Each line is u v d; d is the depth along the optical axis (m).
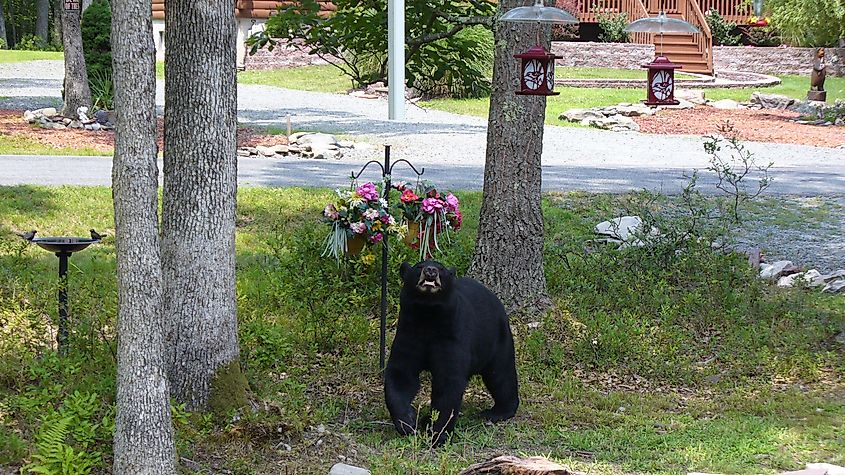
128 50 5.77
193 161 7.61
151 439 6.12
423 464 7.29
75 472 6.34
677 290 12.05
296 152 21.58
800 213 16.48
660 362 9.98
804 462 7.45
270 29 18.64
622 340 10.20
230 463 7.07
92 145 21.67
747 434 8.12
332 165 20.23
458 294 8.05
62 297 8.68
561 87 36.41
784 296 11.77
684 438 8.02
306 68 41.09
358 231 8.93
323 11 36.03
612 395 9.19
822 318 11.18
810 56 42.19
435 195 9.30
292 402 8.20
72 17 24.17
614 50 40.81
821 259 13.79
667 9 41.25
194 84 7.58
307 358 9.73
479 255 11.07
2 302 9.65
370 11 18.30
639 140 25.78
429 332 7.81
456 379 7.77
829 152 24.47
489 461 6.73
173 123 7.64
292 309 10.73
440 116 29.28
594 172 20.00
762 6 47.31
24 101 28.42
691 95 33.19
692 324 11.10
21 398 7.39
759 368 10.05
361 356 9.77
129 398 6.08
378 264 11.12
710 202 16.81
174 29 7.58
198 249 7.64
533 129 10.77
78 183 16.88
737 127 28.50
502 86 10.70
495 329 8.36
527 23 10.46
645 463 7.38
